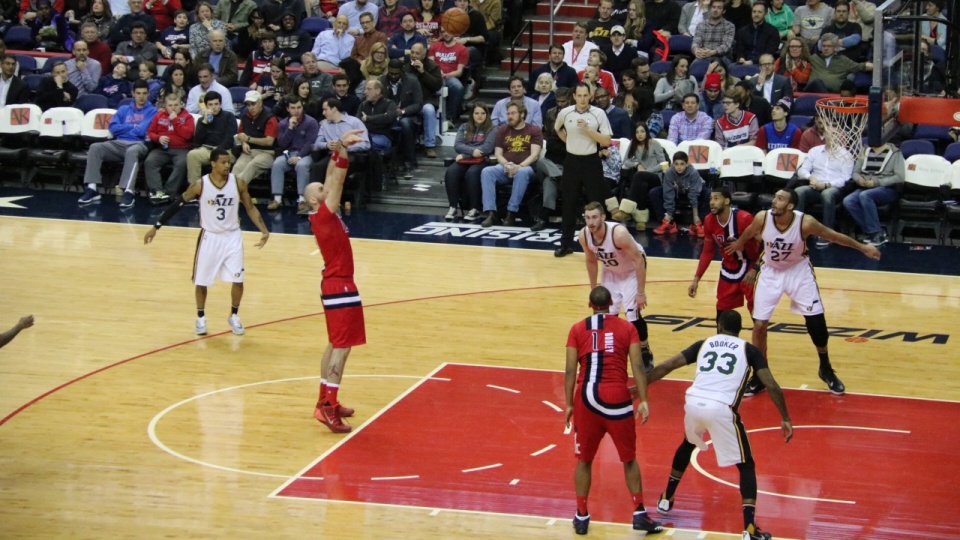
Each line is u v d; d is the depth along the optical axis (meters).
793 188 26.94
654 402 17.23
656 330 20.58
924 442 15.69
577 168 24.91
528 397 17.34
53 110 31.55
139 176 31.52
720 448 12.73
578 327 13.10
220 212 19.73
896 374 18.48
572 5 36.25
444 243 26.88
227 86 32.31
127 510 13.36
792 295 17.36
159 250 26.11
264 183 30.75
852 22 30.31
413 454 15.14
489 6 34.78
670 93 29.52
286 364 18.84
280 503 13.60
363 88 31.12
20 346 19.48
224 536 12.70
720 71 28.92
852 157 25.89
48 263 24.80
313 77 31.02
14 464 14.66
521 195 28.14
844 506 13.63
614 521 13.18
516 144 28.28
